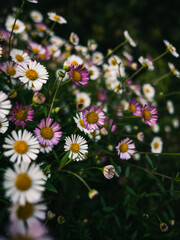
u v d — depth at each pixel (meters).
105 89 0.31
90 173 0.22
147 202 0.26
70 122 0.22
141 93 0.35
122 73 0.30
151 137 0.38
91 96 0.28
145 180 0.28
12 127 0.17
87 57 0.31
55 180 0.18
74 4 0.58
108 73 0.31
